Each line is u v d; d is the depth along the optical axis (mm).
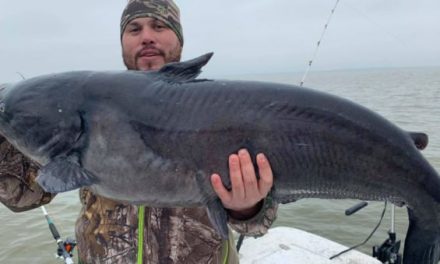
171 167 2338
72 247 4629
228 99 2346
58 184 2264
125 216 2684
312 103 2340
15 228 8078
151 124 2340
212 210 2381
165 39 3273
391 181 2389
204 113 2334
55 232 4848
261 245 5039
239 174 2248
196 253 2672
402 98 34750
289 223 8508
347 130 2322
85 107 2400
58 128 2422
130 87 2414
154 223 2656
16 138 2547
